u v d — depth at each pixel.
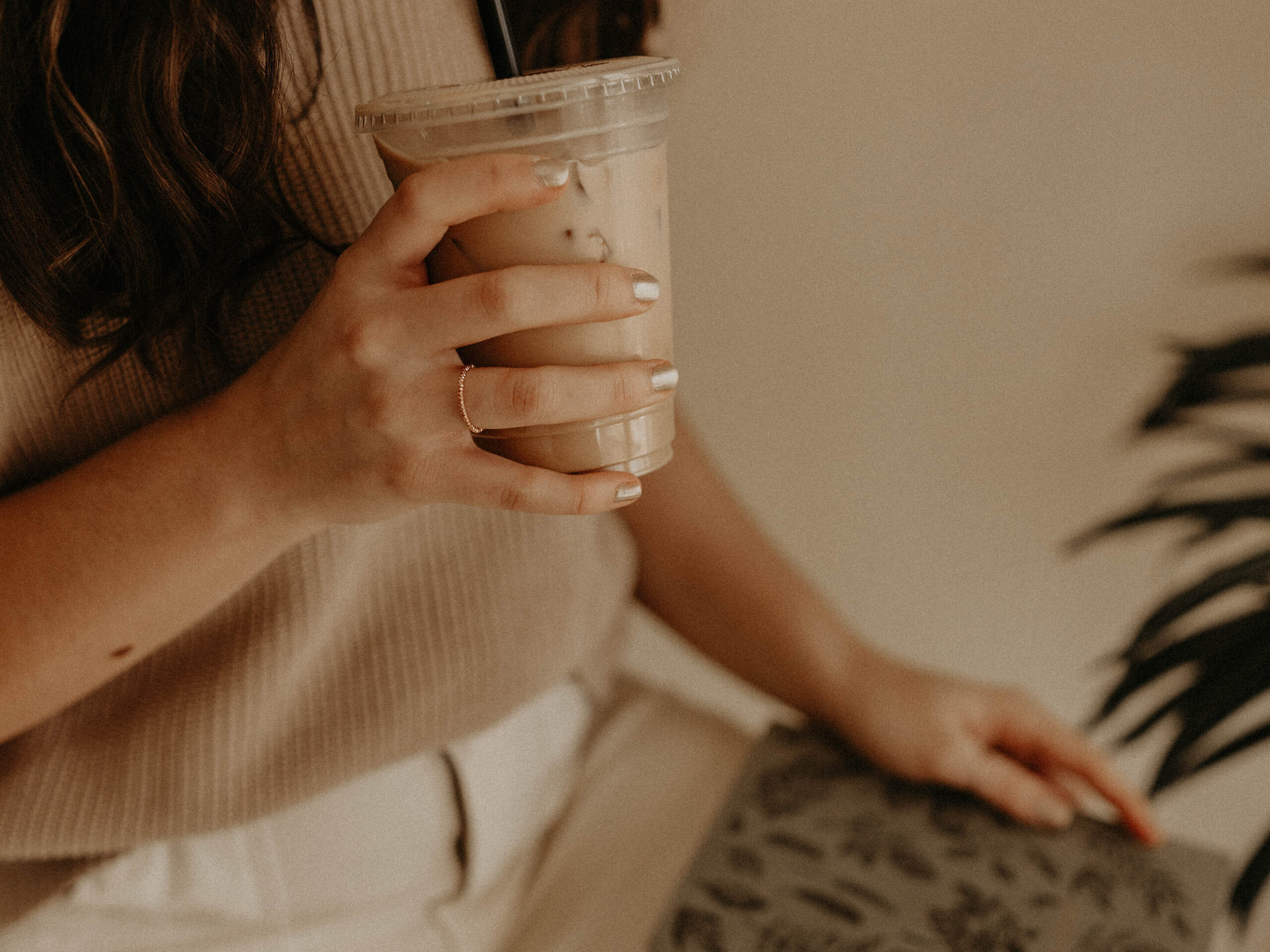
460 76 0.53
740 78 1.04
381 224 0.32
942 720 0.74
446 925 0.67
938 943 0.61
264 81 0.42
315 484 0.39
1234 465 0.87
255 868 0.62
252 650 0.56
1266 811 1.19
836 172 1.06
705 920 0.63
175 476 0.41
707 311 1.17
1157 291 1.01
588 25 0.65
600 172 0.34
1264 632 0.78
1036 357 1.09
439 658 0.63
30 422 0.50
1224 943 1.13
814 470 1.23
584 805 0.78
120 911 0.61
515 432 0.38
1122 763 1.24
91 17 0.39
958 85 0.99
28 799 0.58
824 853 0.68
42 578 0.43
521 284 0.32
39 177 0.42
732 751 0.82
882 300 1.11
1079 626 1.20
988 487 1.17
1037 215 1.02
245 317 0.52
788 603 0.80
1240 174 0.94
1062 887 0.65
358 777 0.62
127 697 0.58
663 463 0.41
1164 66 0.92
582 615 0.72
